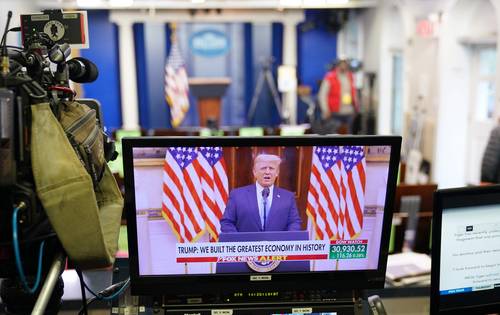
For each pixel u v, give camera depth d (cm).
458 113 602
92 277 157
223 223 124
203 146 118
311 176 123
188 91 902
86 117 109
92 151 107
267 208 124
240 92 941
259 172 121
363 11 891
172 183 120
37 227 97
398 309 165
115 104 891
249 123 944
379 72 818
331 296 132
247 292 129
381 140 122
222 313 129
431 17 623
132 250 123
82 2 556
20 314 109
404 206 251
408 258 198
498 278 140
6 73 92
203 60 922
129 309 131
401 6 712
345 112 823
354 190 125
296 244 128
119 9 852
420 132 662
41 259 99
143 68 893
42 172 93
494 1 495
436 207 131
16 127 91
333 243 128
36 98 95
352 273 132
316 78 954
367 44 878
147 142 116
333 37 945
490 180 411
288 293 131
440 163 612
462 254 136
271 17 904
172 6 728
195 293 128
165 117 913
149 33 887
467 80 596
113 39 872
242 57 928
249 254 127
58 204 93
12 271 102
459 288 138
